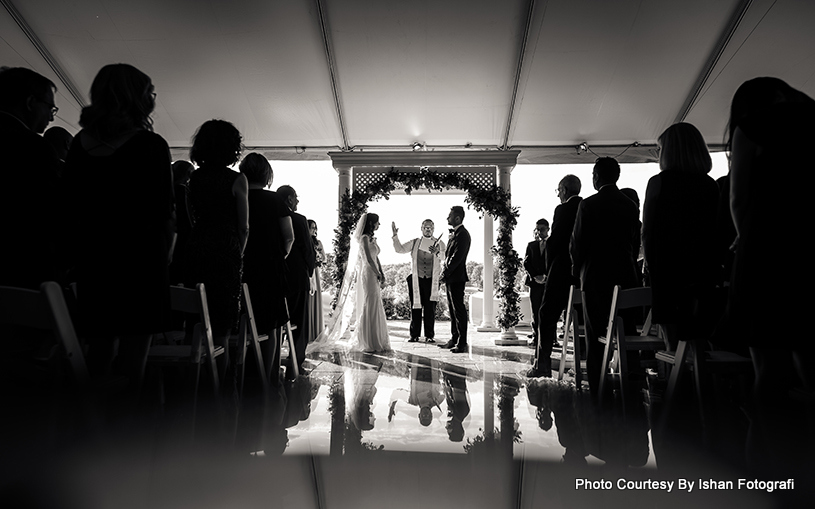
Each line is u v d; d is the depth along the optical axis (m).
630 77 6.79
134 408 2.25
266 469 1.62
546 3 5.83
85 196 2.06
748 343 1.86
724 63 6.41
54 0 5.70
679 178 2.77
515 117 7.59
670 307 2.66
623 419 2.42
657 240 2.72
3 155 2.12
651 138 7.97
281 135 8.02
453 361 5.20
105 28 6.06
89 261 2.03
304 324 4.61
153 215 2.10
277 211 3.61
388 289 14.28
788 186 1.81
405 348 6.54
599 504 1.36
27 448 1.71
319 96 7.22
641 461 1.74
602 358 3.38
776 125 1.85
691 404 2.72
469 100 7.31
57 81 6.61
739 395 2.98
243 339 3.22
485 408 2.74
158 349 2.61
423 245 7.55
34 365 2.11
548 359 4.10
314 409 2.66
